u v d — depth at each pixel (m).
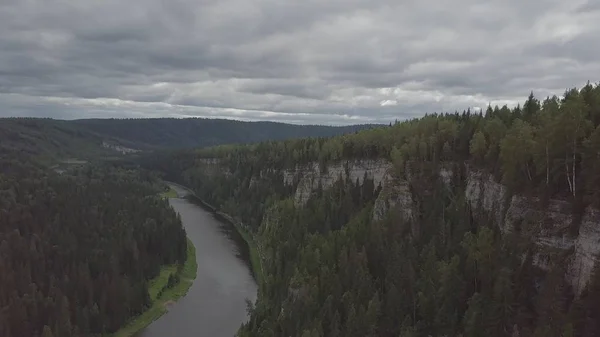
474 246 74.06
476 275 71.31
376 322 73.56
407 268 78.94
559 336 55.09
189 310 113.19
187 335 100.38
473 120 102.69
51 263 116.56
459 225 83.25
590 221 59.72
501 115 105.50
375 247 93.06
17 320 92.56
